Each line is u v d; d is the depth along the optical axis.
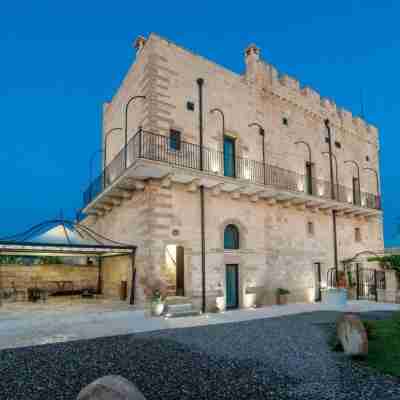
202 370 6.61
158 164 14.17
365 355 7.55
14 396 5.32
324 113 24.31
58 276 20.33
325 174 23.48
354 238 24.53
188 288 15.26
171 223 15.34
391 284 19.84
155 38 16.52
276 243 19.31
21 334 9.69
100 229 21.94
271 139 20.47
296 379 6.21
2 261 19.30
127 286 16.77
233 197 17.61
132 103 18.41
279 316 13.65
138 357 7.39
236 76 19.47
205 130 17.45
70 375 6.25
